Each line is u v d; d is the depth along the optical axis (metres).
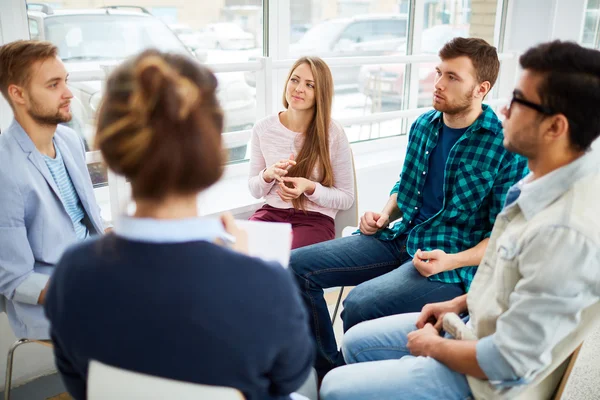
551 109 1.00
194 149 0.68
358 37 3.09
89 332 0.70
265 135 2.19
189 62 0.71
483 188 1.69
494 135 1.69
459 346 1.09
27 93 1.45
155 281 0.67
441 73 1.73
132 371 0.71
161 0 2.40
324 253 1.89
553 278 0.94
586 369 2.06
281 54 2.81
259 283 0.69
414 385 1.14
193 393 0.71
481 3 3.56
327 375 1.27
